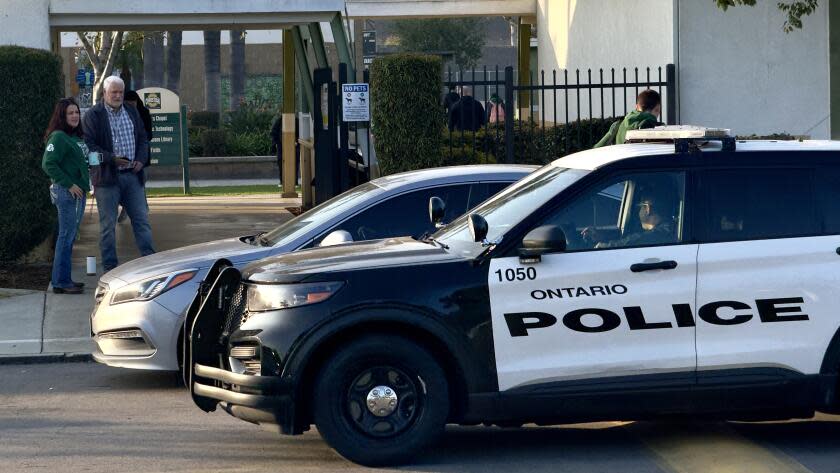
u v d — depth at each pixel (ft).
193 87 319.88
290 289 40.14
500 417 40.47
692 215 41.06
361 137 96.84
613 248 40.73
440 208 48.19
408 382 40.47
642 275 40.40
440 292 40.09
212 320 42.78
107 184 79.97
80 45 243.60
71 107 76.02
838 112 90.84
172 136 152.15
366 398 40.29
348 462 41.83
